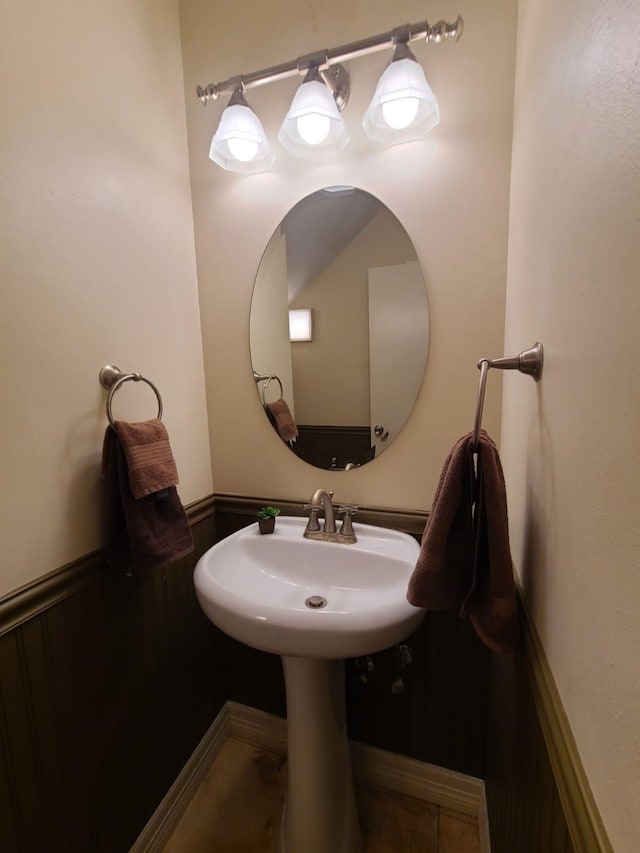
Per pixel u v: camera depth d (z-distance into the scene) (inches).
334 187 43.8
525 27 31.8
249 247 48.0
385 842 44.7
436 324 42.2
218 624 35.1
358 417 46.7
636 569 12.6
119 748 40.3
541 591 24.1
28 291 31.1
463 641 45.1
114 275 38.8
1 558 30.0
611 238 14.9
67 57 33.5
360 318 45.1
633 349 13.1
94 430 37.1
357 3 40.2
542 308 24.7
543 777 21.5
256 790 50.9
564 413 20.2
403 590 35.7
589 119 17.2
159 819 45.2
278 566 44.4
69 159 34.0
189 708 50.4
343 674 43.5
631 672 12.6
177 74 46.4
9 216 29.6
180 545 39.6
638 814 11.8
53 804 33.8
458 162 39.2
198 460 51.6
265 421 50.5
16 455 30.8
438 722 47.5
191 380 50.0
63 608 34.3
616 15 14.4
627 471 13.4
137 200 41.3
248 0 43.6
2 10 28.8
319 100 37.9
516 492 32.8
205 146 47.9
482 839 43.4
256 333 49.3
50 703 33.4
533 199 27.8
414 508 45.8
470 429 42.5
